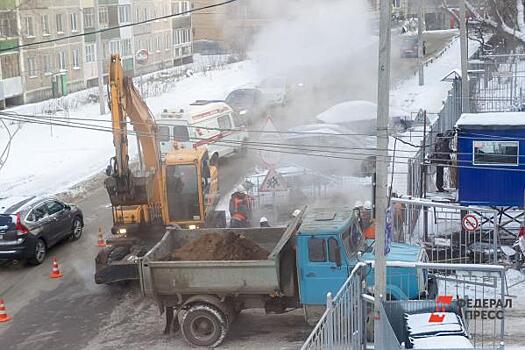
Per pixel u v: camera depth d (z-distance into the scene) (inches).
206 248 839.7
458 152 1061.1
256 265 783.7
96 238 1261.1
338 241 779.4
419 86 2496.3
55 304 964.6
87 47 3267.7
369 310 745.0
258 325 855.7
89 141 2107.5
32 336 863.1
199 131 1601.9
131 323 888.3
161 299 820.6
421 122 1781.5
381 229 637.9
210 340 799.1
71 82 3144.7
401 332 670.5
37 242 1127.6
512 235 1051.9
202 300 799.7
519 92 2113.7
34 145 2078.0
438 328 639.1
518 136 1029.8
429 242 1014.4
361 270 673.0
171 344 816.3
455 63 3095.5
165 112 1615.4
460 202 1064.8
